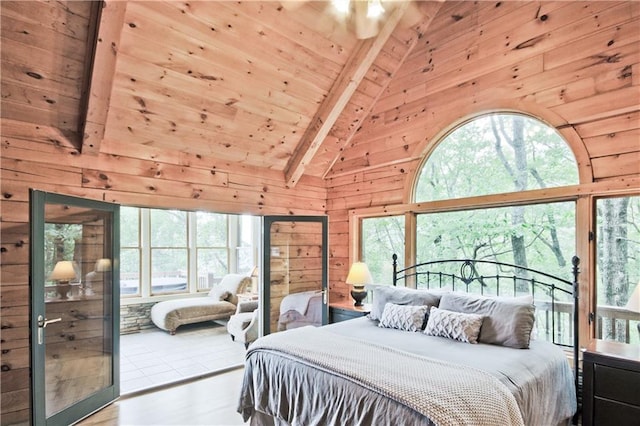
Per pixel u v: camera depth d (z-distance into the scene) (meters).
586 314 2.90
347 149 5.09
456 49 3.89
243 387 2.84
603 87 2.90
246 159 4.54
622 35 2.82
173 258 7.21
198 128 3.88
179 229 7.33
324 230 4.86
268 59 3.57
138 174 3.71
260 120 4.14
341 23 3.54
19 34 2.63
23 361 2.95
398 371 2.14
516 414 1.91
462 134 3.91
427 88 4.15
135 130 3.57
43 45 2.73
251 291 6.97
